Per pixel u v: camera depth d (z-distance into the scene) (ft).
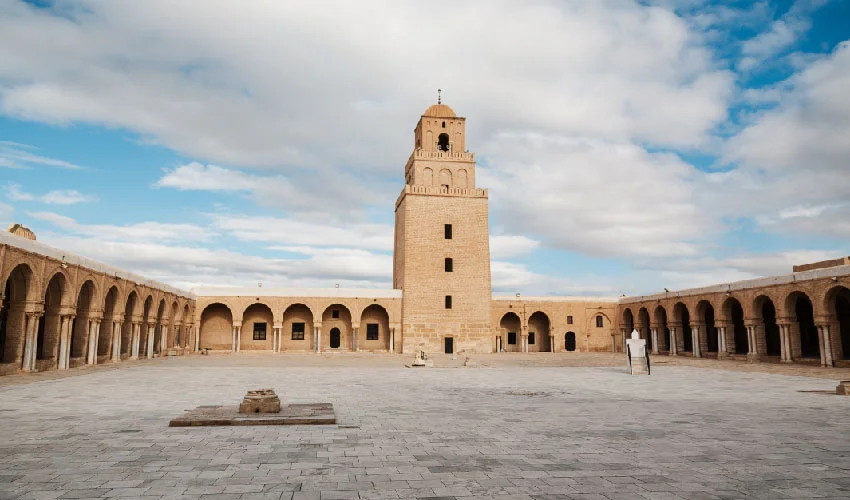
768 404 49.44
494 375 85.87
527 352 174.50
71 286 88.69
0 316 92.48
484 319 165.37
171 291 138.72
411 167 178.09
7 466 25.23
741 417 41.45
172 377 76.79
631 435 33.88
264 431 34.53
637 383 71.61
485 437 33.04
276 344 161.27
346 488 22.00
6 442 30.68
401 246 175.42
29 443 30.42
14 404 47.19
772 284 112.98
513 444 30.99
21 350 77.71
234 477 23.53
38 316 79.56
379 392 59.06
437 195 169.07
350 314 168.35
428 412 43.73
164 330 135.64
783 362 110.11
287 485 22.36
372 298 163.63
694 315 140.97
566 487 22.35
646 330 171.83
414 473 24.47
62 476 23.52
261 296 160.86
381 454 28.22
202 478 23.31
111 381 69.46
